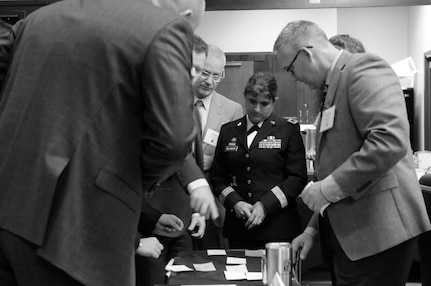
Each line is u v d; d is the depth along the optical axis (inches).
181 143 46.4
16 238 46.5
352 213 72.2
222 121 127.0
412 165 75.4
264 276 69.6
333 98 73.8
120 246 47.7
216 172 110.7
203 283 71.6
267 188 104.9
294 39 76.3
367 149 67.3
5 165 47.7
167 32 47.2
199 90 124.9
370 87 69.1
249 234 104.0
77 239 46.1
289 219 104.3
